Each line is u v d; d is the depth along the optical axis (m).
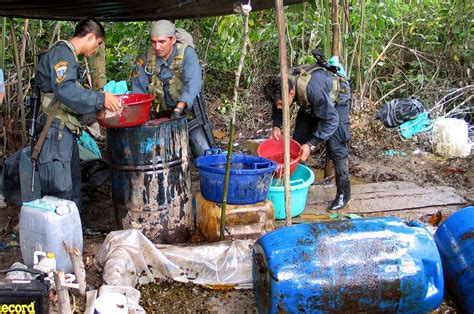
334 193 5.22
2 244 4.19
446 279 3.33
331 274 2.82
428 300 2.91
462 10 7.80
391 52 8.45
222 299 3.47
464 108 7.57
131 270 3.51
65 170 3.96
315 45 7.26
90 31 3.80
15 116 6.07
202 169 4.01
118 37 7.13
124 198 3.98
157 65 4.41
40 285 2.67
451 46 8.09
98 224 4.58
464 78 7.94
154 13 4.99
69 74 3.66
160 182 3.95
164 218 4.02
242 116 7.50
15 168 4.76
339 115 4.58
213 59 8.16
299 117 4.83
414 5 8.52
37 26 6.79
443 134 6.23
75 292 3.22
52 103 3.84
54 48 3.75
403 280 2.85
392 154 6.35
